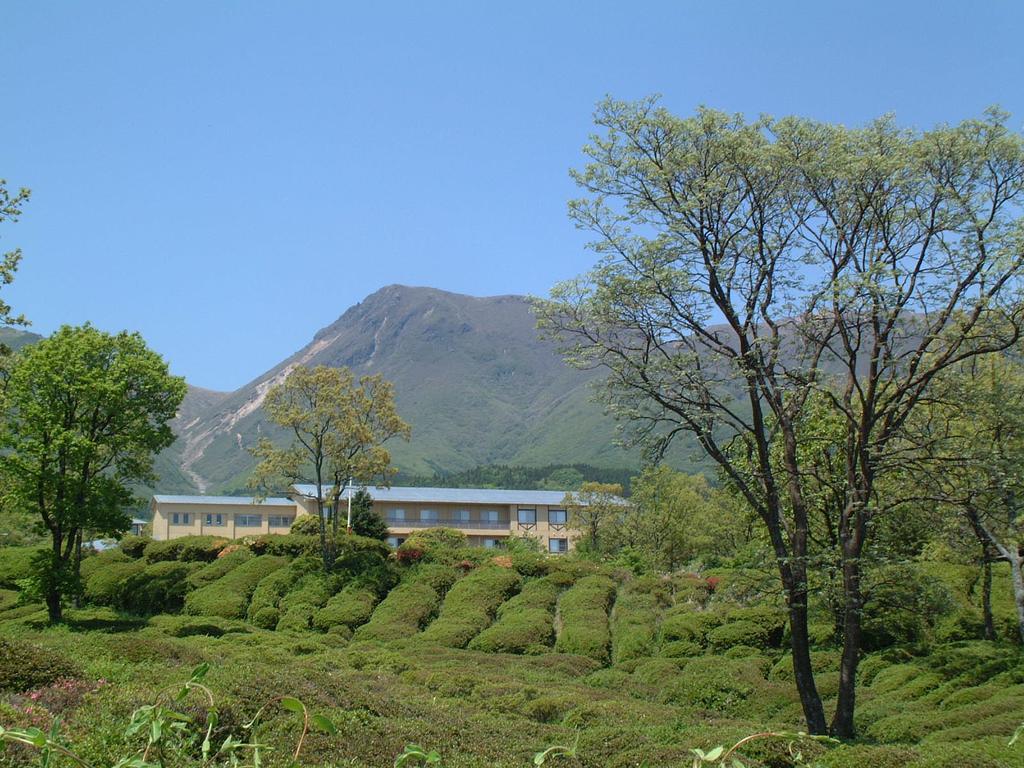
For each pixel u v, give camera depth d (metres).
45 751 5.07
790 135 19.09
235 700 12.71
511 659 29.91
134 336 38.31
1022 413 18.83
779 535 19.42
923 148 18.44
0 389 29.42
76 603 41.22
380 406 44.28
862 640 27.97
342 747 12.00
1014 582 20.03
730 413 19.41
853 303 18.19
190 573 43.16
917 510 20.84
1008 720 16.27
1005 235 17.45
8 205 21.72
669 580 38.44
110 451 38.25
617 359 19.81
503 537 69.06
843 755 12.38
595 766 13.41
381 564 42.66
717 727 17.08
